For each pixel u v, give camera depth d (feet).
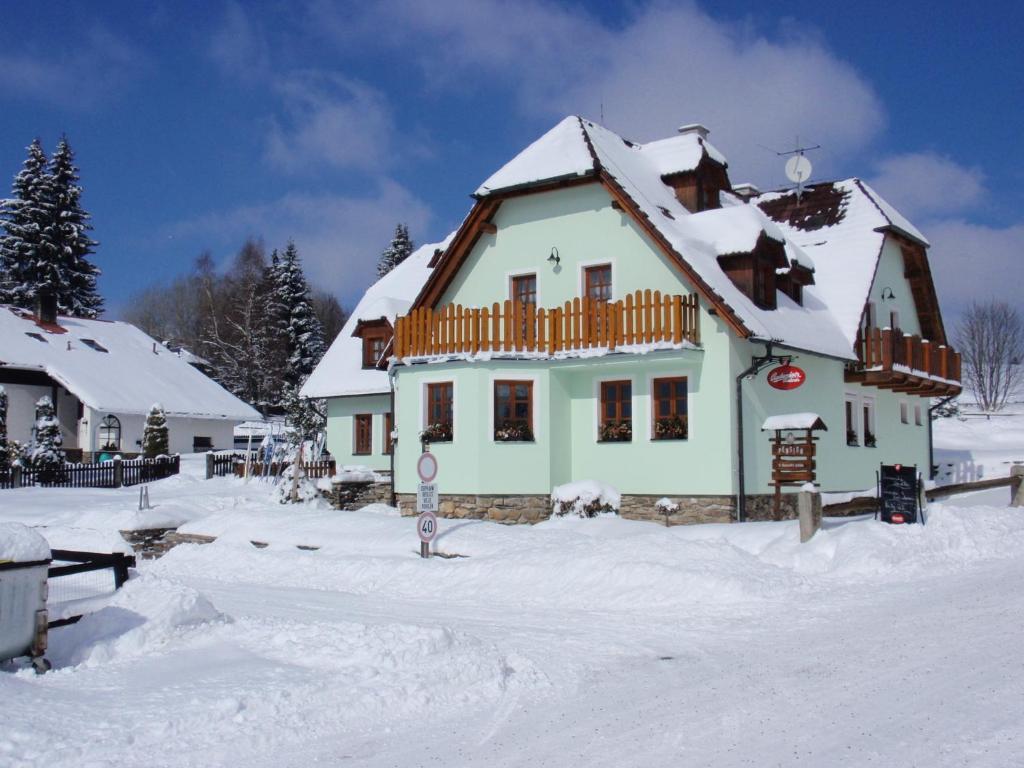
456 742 23.59
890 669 28.86
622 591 44.70
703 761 21.35
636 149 88.38
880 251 89.92
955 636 32.81
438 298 83.87
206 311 278.26
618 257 74.90
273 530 66.80
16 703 25.57
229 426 172.76
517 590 47.34
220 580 56.03
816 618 37.65
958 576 44.98
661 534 51.03
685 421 70.64
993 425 159.43
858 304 85.56
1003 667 28.37
